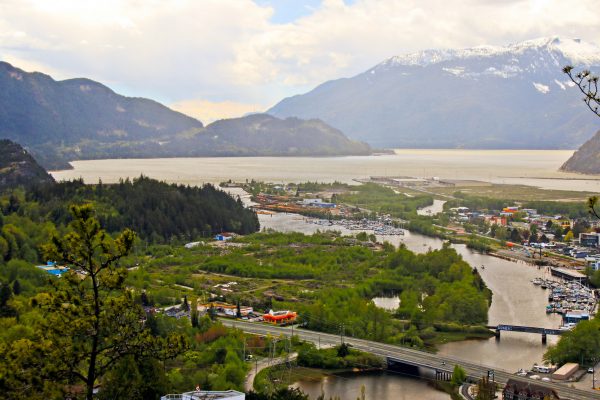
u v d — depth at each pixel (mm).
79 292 114750
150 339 119812
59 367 110500
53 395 110000
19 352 109812
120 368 147750
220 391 187875
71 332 111125
